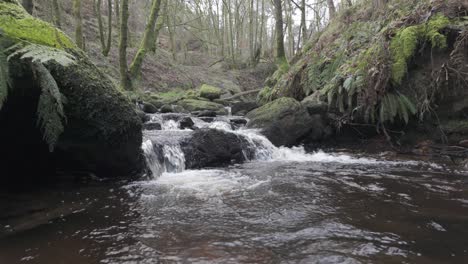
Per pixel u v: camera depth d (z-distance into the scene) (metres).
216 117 10.21
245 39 37.94
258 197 4.05
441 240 2.81
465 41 6.61
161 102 12.59
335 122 8.21
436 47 7.01
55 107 3.60
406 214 3.41
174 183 4.79
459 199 3.88
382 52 7.43
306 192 4.23
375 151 7.33
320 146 8.07
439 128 6.92
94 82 4.44
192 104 12.36
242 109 12.00
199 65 29.80
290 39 28.50
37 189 4.26
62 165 4.60
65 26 19.69
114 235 2.97
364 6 11.77
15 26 3.78
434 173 5.22
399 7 8.88
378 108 7.48
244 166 6.07
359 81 7.52
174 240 2.87
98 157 4.66
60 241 2.85
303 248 2.69
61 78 4.05
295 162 6.45
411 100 7.18
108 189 4.44
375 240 2.81
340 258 2.52
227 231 3.04
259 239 2.87
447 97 6.86
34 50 3.29
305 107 8.27
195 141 6.29
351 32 9.97
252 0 28.58
